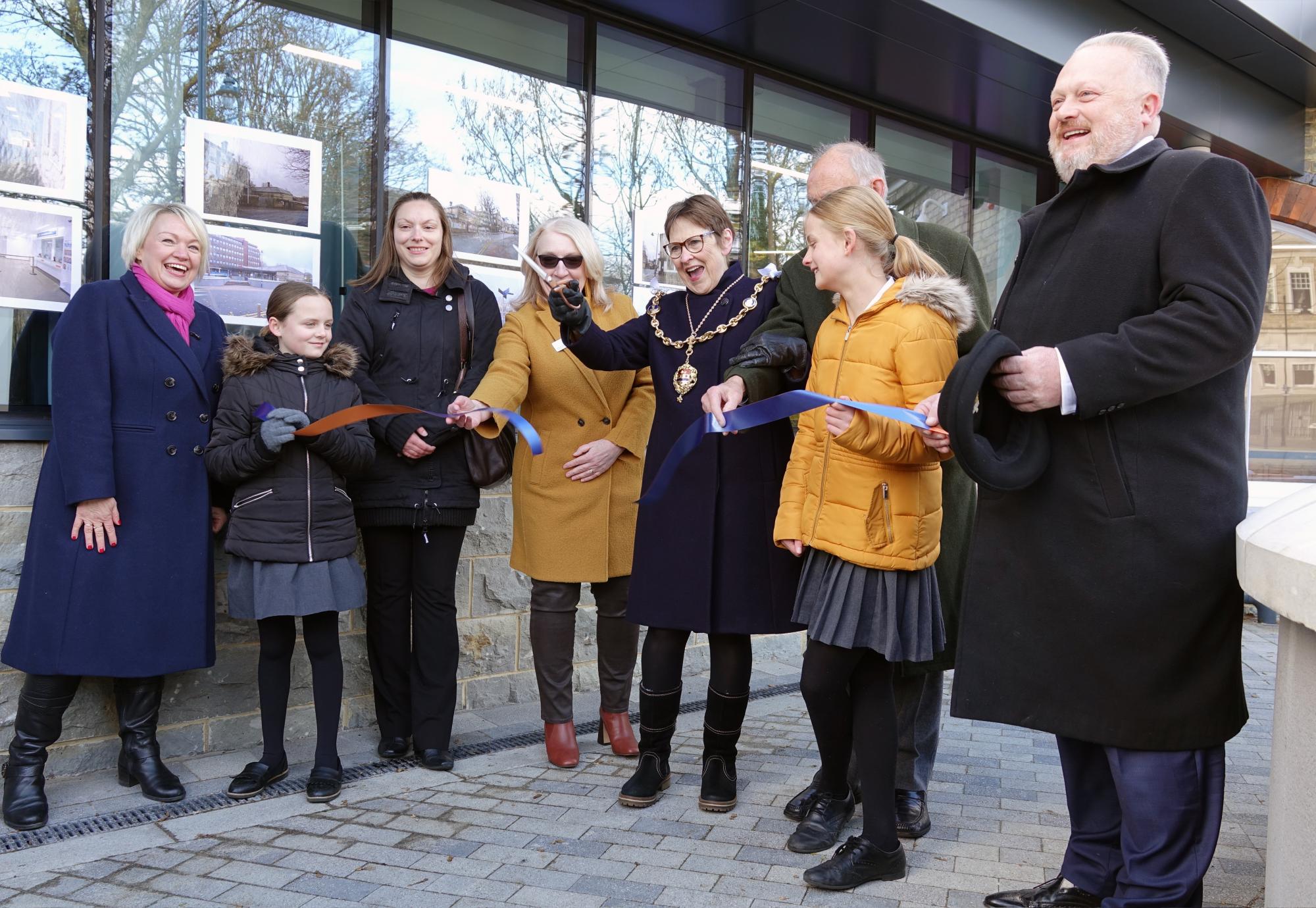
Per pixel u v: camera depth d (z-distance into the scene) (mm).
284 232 3914
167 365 3152
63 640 2980
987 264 6730
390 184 4156
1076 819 2346
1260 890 2578
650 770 3236
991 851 2861
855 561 2516
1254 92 7098
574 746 3617
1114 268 2074
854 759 3104
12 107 3303
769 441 3070
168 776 3221
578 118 4691
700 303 3242
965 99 5812
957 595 3012
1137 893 2068
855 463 2547
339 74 4016
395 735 3650
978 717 2215
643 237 4969
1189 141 6867
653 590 3119
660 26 4855
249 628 3719
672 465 2469
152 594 3086
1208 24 6020
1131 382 1944
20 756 3012
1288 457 8586
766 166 5441
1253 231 1957
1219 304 1898
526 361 3568
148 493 3100
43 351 3393
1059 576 2100
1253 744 4027
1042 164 7098
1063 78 2141
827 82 5590
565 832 2973
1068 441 2092
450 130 4309
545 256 3607
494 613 4379
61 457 2961
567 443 3623
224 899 2529
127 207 3551
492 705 4375
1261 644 5938
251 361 3203
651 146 4965
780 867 2727
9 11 3287
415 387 3531
